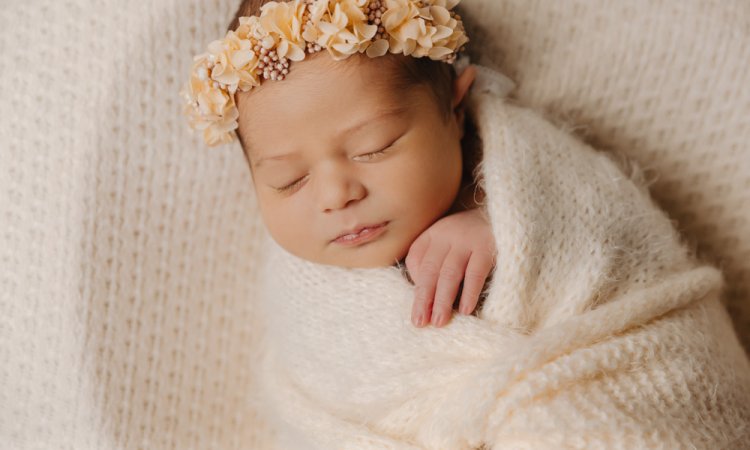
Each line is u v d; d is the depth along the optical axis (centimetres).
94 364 131
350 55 102
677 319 102
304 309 114
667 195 132
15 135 128
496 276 102
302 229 110
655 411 92
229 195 138
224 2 129
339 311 110
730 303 132
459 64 125
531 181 108
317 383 111
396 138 104
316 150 103
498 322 101
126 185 131
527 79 134
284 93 102
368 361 105
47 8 127
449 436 92
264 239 141
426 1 109
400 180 104
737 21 120
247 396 141
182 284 137
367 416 105
